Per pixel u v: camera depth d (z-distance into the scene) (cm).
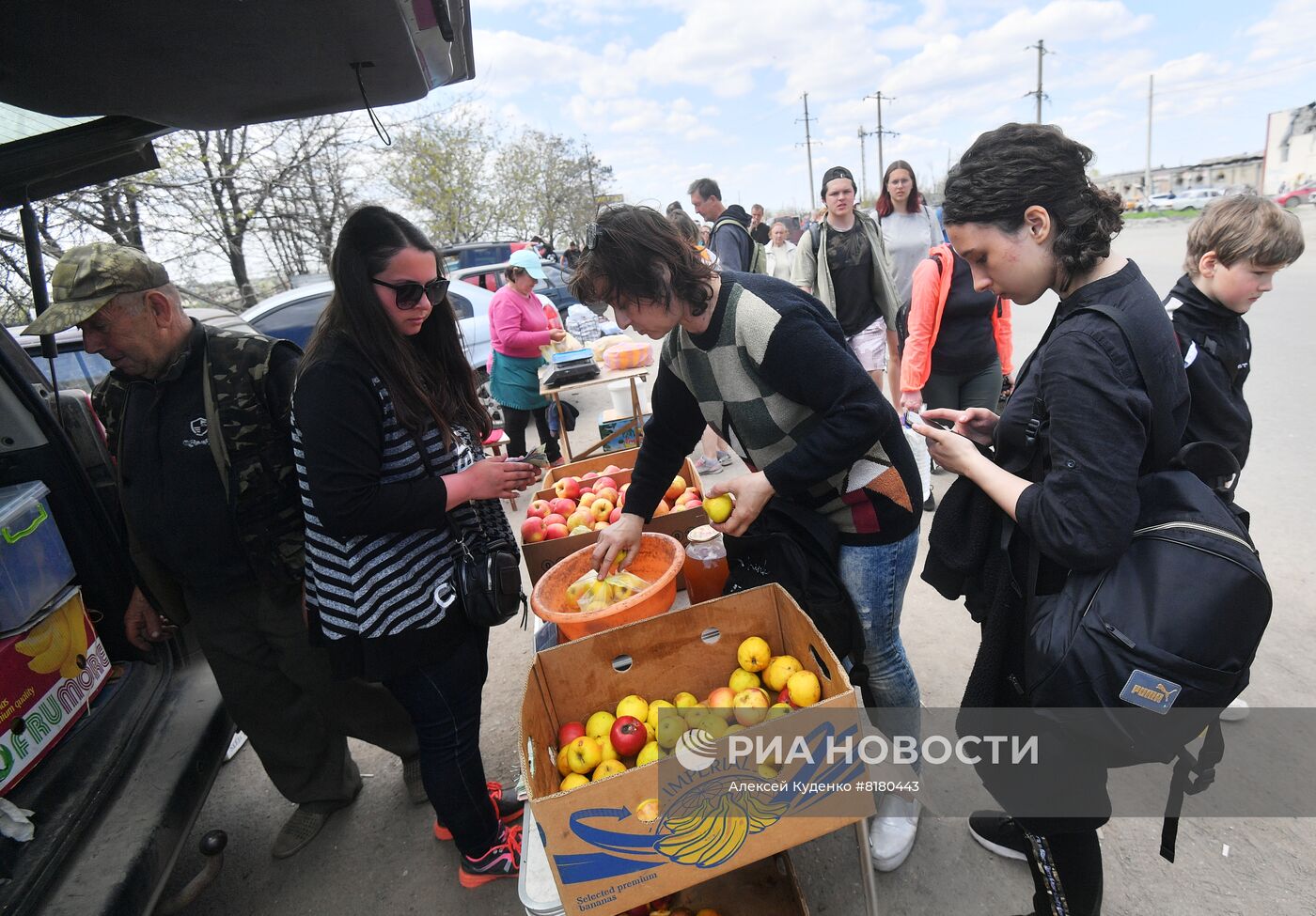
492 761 289
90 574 230
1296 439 468
